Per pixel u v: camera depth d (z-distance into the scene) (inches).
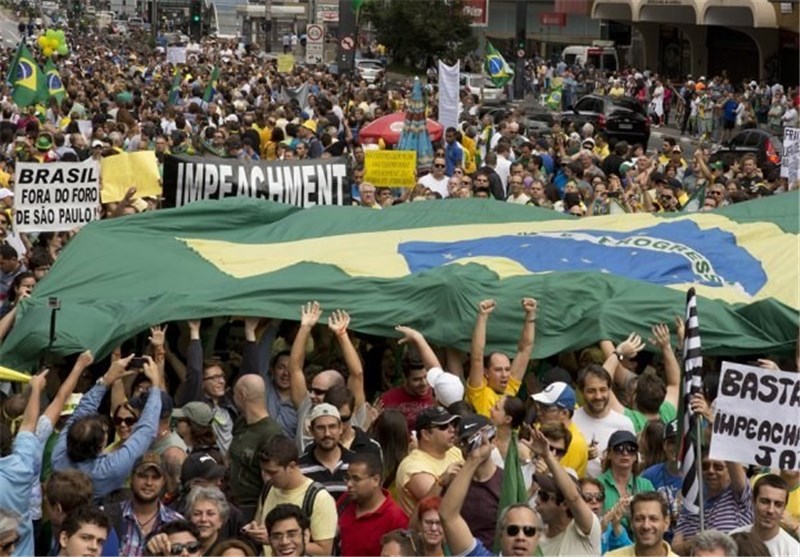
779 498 396.5
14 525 374.3
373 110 1489.9
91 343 528.4
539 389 560.1
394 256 597.9
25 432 412.8
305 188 706.2
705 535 364.2
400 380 578.9
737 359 571.8
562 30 2974.9
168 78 1952.5
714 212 656.4
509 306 554.6
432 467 434.6
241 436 461.7
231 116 1249.4
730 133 1995.6
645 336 555.8
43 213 658.2
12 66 1283.2
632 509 382.6
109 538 395.9
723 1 2374.5
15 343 530.6
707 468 428.8
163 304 540.7
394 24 2630.4
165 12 4488.2
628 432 438.6
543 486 393.1
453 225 642.2
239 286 550.0
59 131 1072.8
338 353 574.2
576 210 809.5
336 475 437.4
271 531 378.9
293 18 3639.3
